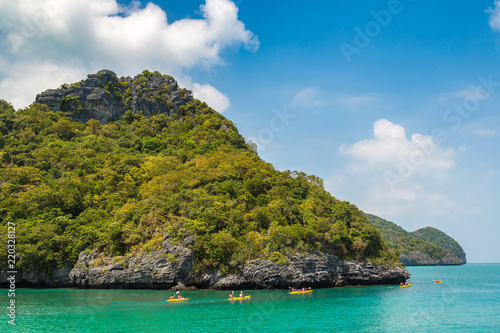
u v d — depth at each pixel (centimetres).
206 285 8025
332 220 10325
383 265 10175
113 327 4688
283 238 8481
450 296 8088
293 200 10406
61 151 13250
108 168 12294
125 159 12800
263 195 10138
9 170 11369
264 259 8062
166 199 9288
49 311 5653
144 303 6319
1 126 14712
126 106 18050
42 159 12688
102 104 17550
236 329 4619
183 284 7925
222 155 12800
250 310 5734
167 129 16600
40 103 17238
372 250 10450
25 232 9025
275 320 5109
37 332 4456
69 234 9206
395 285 10150
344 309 5972
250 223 8975
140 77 19275
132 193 10969
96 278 8206
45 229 9069
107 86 18050
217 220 8662
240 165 11444
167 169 11919
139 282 7950
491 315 5841
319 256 8825
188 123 16950
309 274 8394
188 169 11438
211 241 8088
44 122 15638
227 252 8150
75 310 5725
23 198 10144
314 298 7019
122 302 6425
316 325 4878
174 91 18838
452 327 5034
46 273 8700
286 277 8012
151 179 11512
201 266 8038
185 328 4650
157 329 4600
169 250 7912
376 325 4984
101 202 10606
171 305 6141
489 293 8850
